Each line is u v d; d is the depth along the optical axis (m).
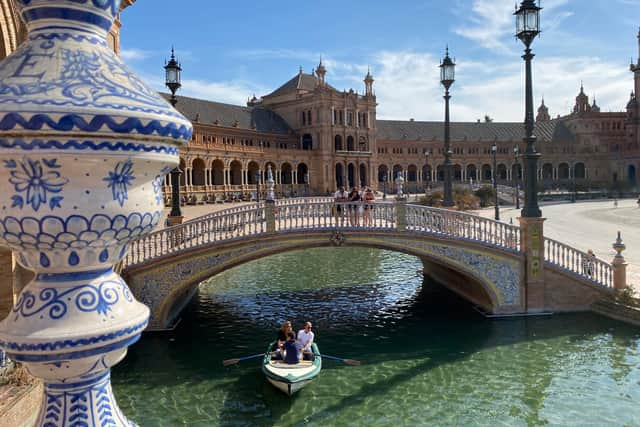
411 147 125.12
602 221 52.00
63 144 2.08
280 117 114.00
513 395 13.83
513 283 20.58
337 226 20.11
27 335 2.19
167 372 15.63
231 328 19.95
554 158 131.88
